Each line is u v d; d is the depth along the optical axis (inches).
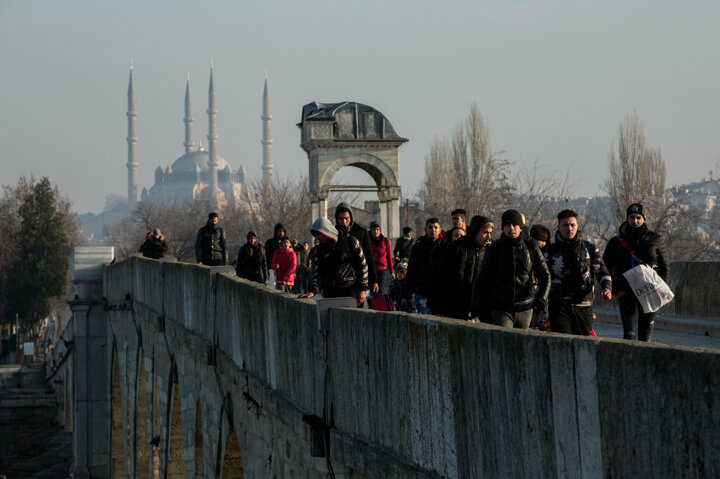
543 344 442.3
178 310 1699.1
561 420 429.7
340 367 749.9
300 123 2913.4
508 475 481.1
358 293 984.9
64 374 5216.5
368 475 677.3
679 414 351.3
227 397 1243.8
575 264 844.6
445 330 550.6
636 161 5354.3
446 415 553.6
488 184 5871.1
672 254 4992.6
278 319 947.3
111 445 3400.6
